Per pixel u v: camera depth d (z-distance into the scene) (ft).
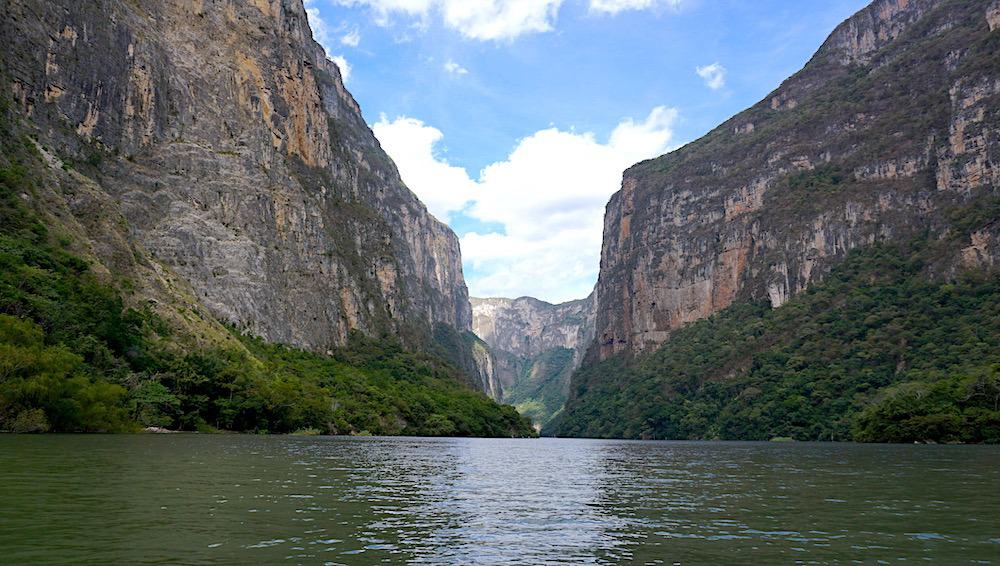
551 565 64.85
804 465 208.44
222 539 70.85
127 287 366.63
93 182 435.53
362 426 451.12
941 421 402.72
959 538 79.15
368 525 83.05
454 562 65.41
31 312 272.10
